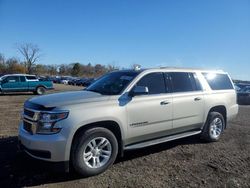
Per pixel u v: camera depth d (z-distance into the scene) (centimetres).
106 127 502
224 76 760
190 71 667
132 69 597
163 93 583
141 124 535
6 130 783
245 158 588
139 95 536
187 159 570
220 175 490
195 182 458
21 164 512
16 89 2325
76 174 473
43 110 445
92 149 470
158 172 495
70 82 5781
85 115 456
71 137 440
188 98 627
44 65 10906
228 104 741
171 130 598
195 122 650
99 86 579
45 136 435
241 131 855
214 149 646
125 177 469
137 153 599
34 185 430
